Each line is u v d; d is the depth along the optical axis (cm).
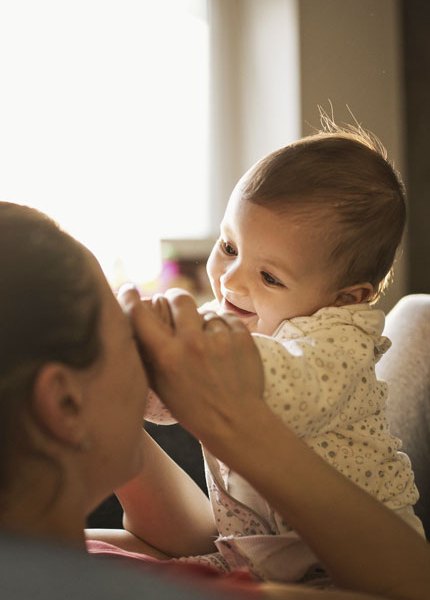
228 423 76
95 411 68
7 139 296
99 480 72
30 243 65
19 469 64
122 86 311
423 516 133
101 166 310
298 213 106
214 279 114
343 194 108
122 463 73
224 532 106
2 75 294
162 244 313
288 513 77
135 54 312
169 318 78
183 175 321
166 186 319
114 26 309
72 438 65
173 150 320
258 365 79
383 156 121
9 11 294
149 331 76
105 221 311
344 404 98
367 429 101
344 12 317
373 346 102
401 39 325
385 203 112
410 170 321
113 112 310
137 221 315
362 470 100
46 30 299
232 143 326
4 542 49
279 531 100
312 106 313
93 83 307
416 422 136
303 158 109
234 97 325
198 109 323
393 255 117
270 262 107
